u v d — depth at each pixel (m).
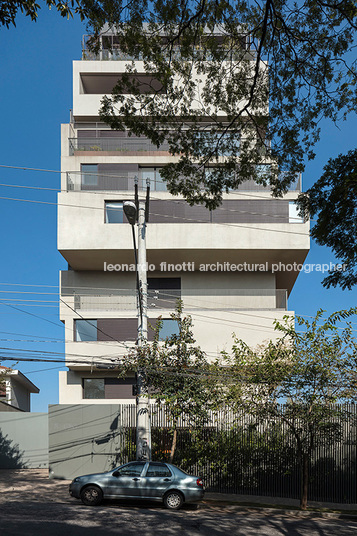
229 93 11.11
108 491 15.49
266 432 20.62
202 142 11.64
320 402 17.77
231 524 13.55
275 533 12.59
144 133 11.41
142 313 18.64
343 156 11.96
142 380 18.12
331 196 11.84
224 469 20.52
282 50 10.34
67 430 22.94
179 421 21.14
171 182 12.11
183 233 27.09
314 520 15.30
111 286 28.77
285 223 27.36
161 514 14.42
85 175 27.97
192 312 26.59
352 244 12.37
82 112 29.66
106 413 22.89
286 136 11.23
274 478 20.34
